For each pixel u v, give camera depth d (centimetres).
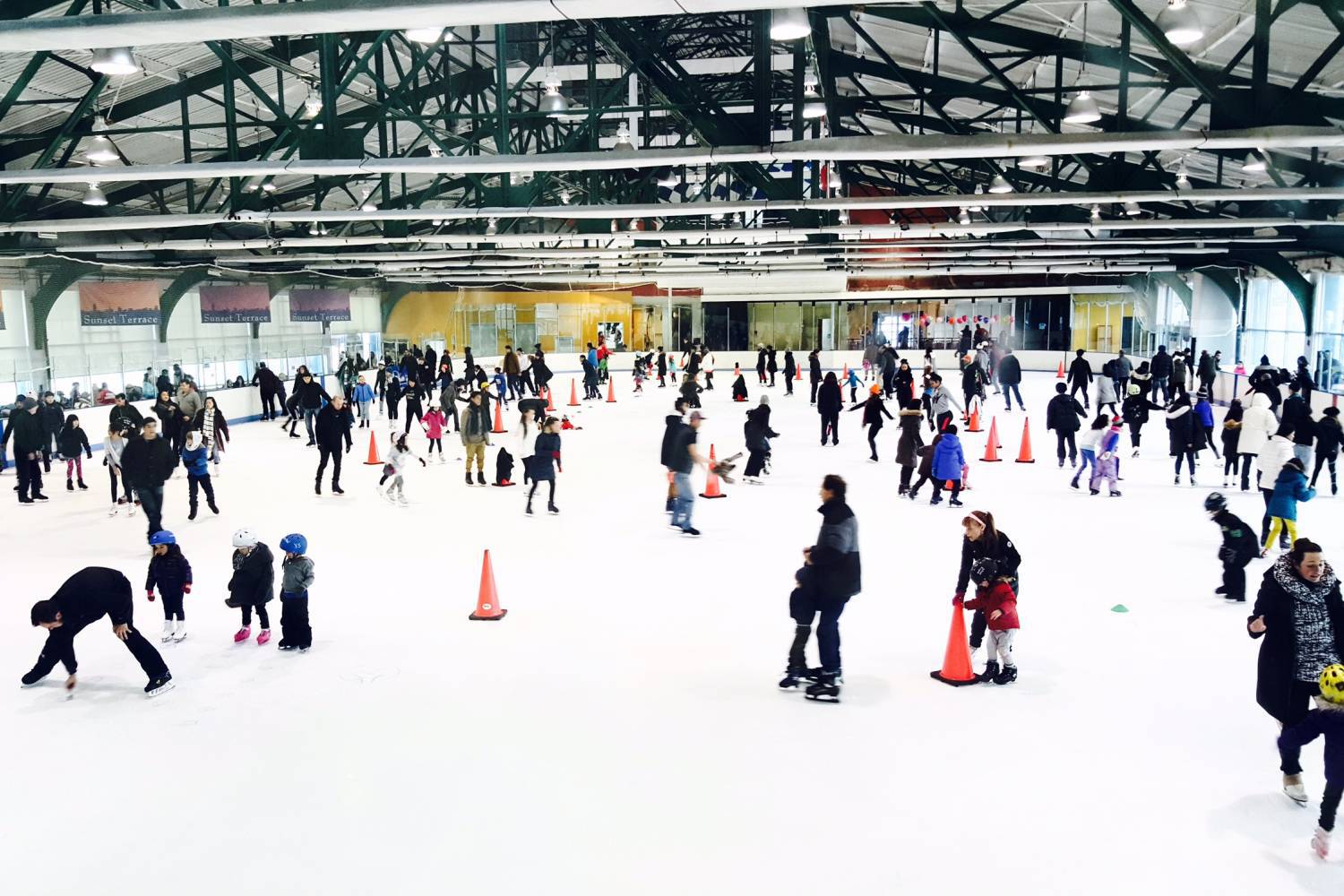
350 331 4116
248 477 1725
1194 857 489
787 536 1205
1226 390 2864
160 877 480
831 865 485
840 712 671
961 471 1370
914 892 461
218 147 1986
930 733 636
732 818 531
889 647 802
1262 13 871
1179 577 1000
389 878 477
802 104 1163
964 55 1423
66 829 527
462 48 1969
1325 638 537
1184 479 1595
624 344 4769
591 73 1312
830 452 1947
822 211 2492
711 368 3588
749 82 2230
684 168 2319
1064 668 752
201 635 846
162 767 599
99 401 2275
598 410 2902
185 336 3178
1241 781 569
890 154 1003
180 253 2744
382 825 527
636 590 972
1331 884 464
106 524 1334
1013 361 2614
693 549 1140
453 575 1034
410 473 1753
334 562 1097
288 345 3269
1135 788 561
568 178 2195
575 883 471
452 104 1894
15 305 2359
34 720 670
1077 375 2316
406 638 834
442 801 553
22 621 898
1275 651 549
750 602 928
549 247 3297
